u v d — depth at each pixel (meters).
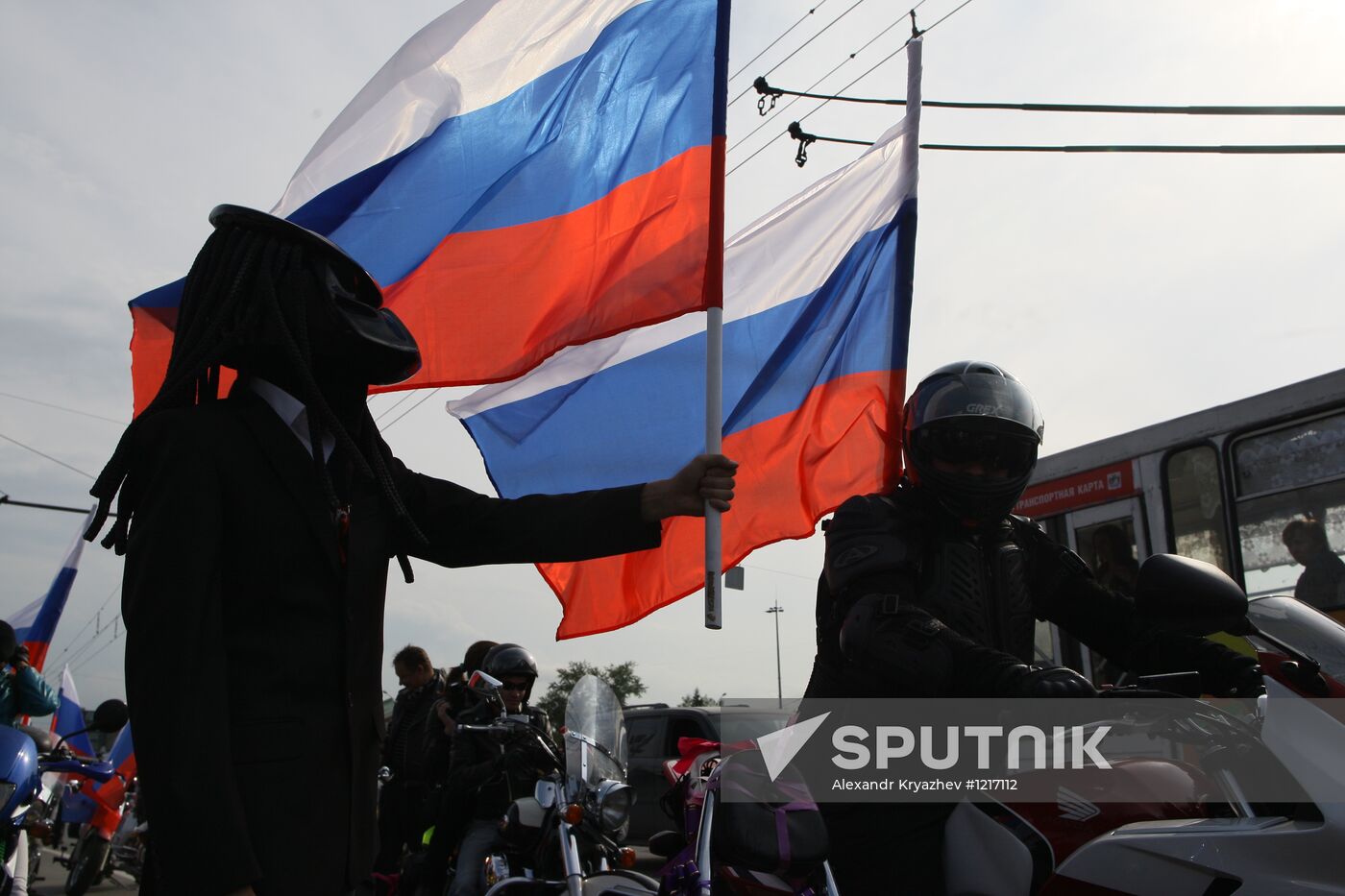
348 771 1.71
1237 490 6.36
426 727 6.49
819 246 4.61
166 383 1.82
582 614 4.03
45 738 6.51
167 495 1.61
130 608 1.57
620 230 3.80
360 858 1.72
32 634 13.20
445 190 3.92
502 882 4.39
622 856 4.57
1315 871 1.87
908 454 2.80
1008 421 2.66
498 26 4.01
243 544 1.67
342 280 1.96
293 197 3.95
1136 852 2.09
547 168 3.91
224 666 1.58
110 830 9.38
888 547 2.58
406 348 1.93
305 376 1.79
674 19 3.92
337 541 1.77
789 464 4.35
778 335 4.53
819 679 2.80
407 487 2.20
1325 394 5.92
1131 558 6.99
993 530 2.80
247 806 1.58
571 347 4.13
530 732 5.20
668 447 4.18
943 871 2.51
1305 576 5.87
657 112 3.85
